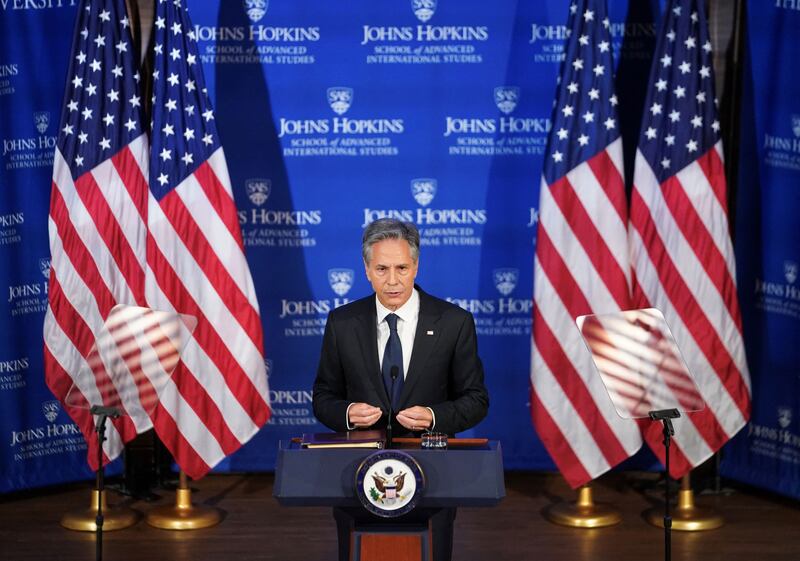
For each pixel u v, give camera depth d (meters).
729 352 12.27
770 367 13.12
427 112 13.85
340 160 13.92
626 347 8.14
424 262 14.02
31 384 13.27
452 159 13.90
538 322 12.42
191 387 12.08
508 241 13.98
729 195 13.46
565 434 12.36
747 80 13.17
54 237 12.17
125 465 13.54
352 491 6.91
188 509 12.44
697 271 12.24
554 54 13.76
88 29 12.31
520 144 13.88
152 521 12.28
